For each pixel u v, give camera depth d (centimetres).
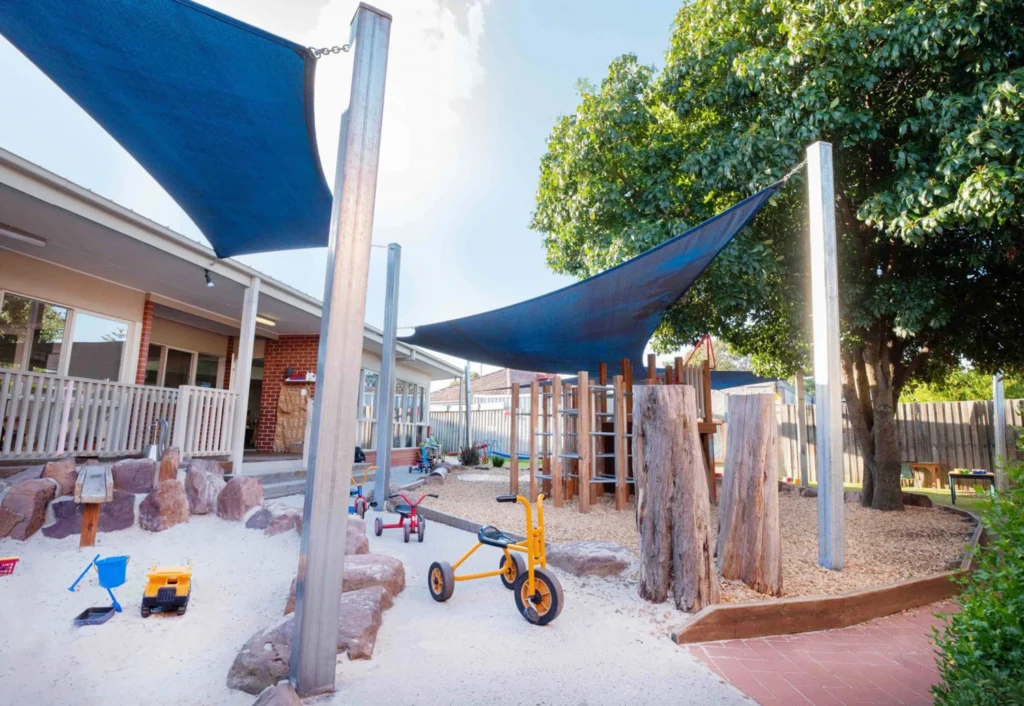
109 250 796
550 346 1005
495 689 295
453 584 430
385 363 880
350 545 516
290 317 1227
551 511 823
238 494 646
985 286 838
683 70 878
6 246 781
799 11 719
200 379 1345
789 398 2381
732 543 482
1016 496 221
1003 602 201
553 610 379
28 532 532
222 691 292
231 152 493
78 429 745
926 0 653
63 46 388
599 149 892
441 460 1650
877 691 308
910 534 710
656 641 368
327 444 294
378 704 275
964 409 1340
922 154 674
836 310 564
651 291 777
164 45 372
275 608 412
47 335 862
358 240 312
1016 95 576
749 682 317
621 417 853
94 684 296
